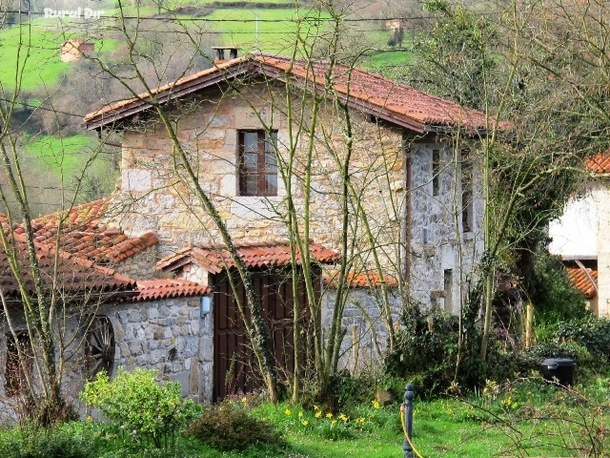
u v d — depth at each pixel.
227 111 33.34
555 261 43.19
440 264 34.44
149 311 26.27
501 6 29.03
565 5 31.55
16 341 21.05
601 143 28.70
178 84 32.28
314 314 23.02
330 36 27.00
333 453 20.11
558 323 36.53
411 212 32.41
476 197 36.91
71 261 24.81
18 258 23.77
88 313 24.02
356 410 23.61
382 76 36.88
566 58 29.12
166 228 33.88
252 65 31.50
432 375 26.38
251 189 33.62
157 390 18.44
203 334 27.98
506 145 30.25
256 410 23.09
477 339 27.34
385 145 31.27
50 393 20.83
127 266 32.38
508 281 37.62
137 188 34.09
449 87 35.56
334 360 23.77
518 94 32.31
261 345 23.73
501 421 19.14
